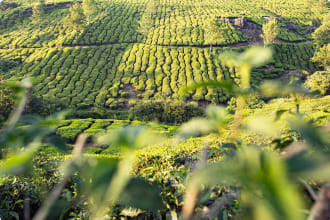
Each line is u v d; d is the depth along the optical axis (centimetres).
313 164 55
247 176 58
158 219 244
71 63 4344
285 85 92
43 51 4669
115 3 7600
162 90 3606
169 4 7681
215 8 7325
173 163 566
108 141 72
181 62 4403
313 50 5025
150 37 5391
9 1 7088
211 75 3969
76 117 2891
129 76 4016
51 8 6775
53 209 135
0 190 445
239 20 5822
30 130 91
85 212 275
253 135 577
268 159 60
